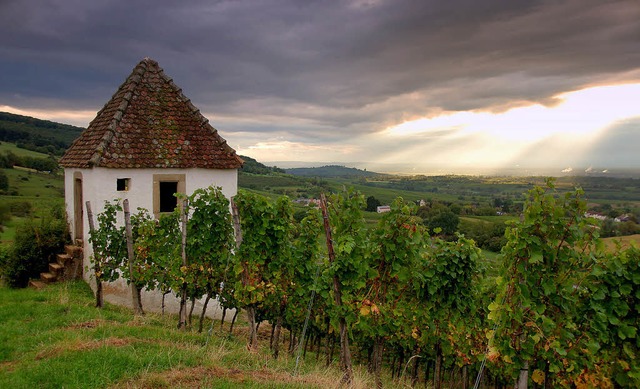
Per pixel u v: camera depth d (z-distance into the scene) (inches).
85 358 263.7
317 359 461.4
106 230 483.8
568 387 281.0
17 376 244.8
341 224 350.0
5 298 468.8
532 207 259.8
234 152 604.7
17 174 2674.7
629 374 271.3
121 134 550.3
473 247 379.9
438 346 387.9
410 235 331.6
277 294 398.3
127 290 542.9
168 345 309.9
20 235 586.9
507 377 410.0
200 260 440.1
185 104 624.7
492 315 272.1
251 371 279.3
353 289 338.0
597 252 283.7
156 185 552.1
